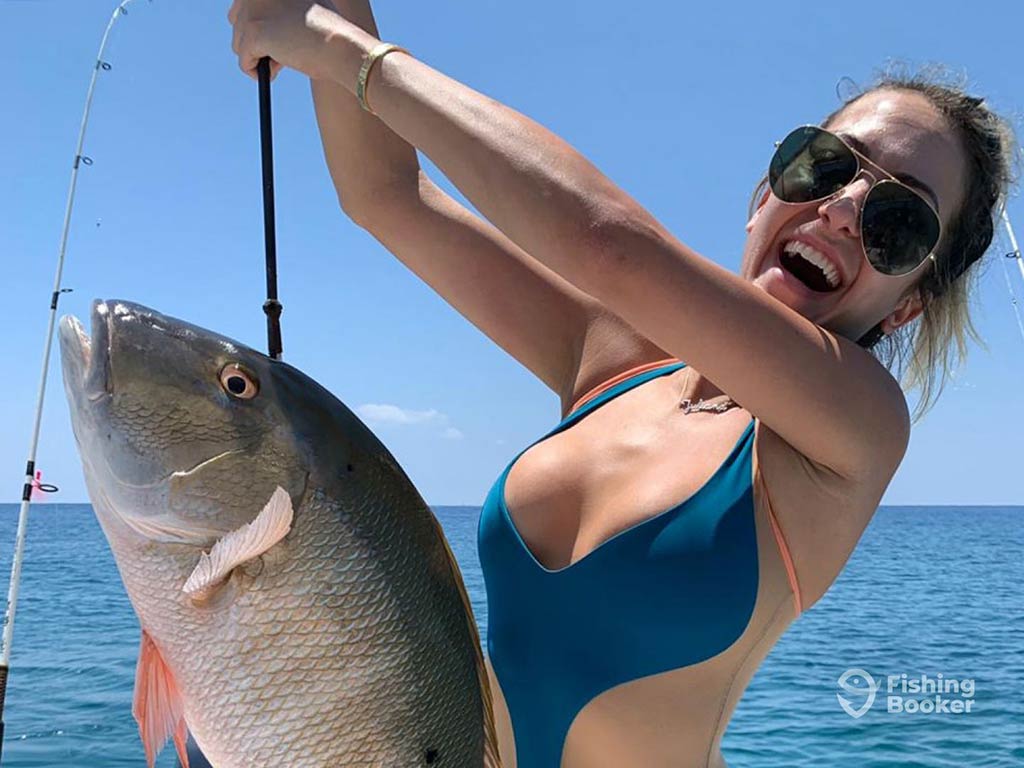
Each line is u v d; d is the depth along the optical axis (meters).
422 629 0.60
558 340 0.89
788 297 0.77
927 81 0.80
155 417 0.56
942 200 0.78
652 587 0.67
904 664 4.26
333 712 0.56
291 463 0.57
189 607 0.55
